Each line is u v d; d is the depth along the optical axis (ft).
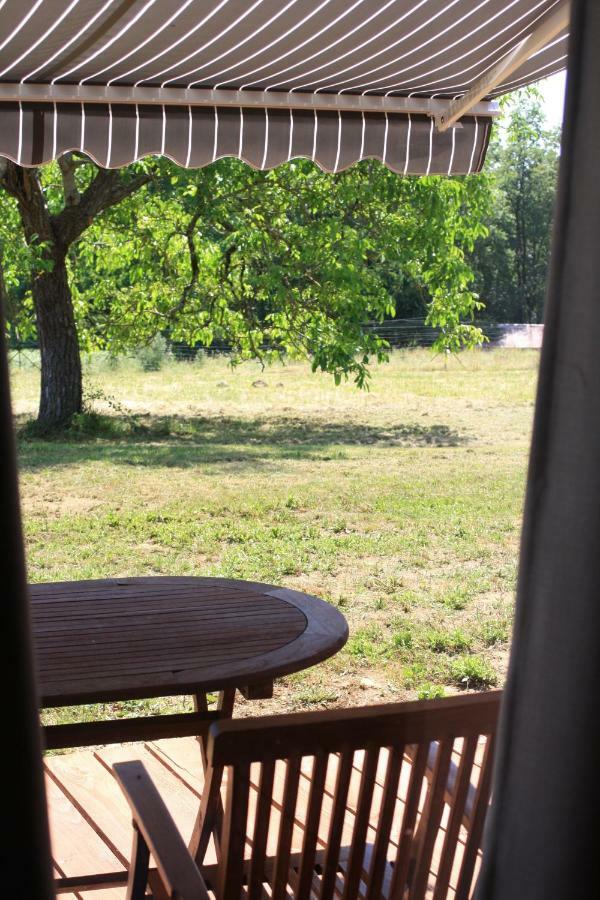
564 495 3.47
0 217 48.19
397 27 12.29
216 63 13.43
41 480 34.19
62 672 7.95
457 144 15.52
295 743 5.03
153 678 7.80
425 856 5.54
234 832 5.24
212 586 10.71
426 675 16.40
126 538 26.00
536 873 3.66
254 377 74.02
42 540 25.75
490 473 36.42
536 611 3.58
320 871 7.35
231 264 54.29
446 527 27.63
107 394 61.36
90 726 8.32
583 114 3.36
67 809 10.61
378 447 43.62
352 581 22.30
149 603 10.03
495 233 97.96
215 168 48.65
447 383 71.00
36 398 57.26
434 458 40.19
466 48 13.21
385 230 52.03
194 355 76.18
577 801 3.56
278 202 51.57
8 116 14.06
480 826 5.62
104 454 40.42
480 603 20.68
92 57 13.00
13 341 56.90
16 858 2.98
